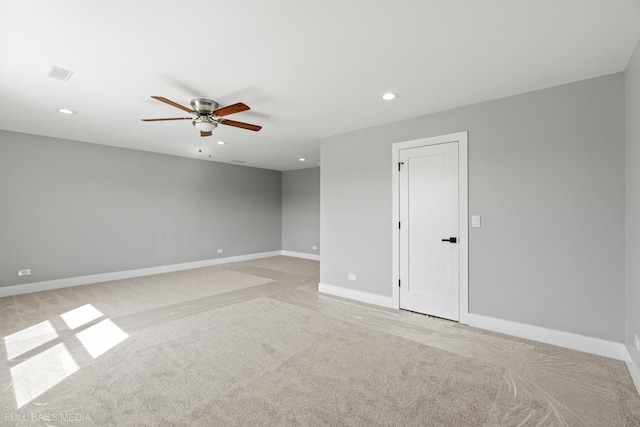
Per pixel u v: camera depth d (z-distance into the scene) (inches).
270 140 186.2
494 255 117.3
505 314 115.3
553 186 105.3
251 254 295.4
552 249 105.6
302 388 80.2
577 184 101.0
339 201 167.9
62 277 183.3
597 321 98.0
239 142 192.5
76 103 121.2
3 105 123.5
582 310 100.4
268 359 95.6
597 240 97.8
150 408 71.9
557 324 104.8
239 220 285.1
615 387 80.4
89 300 157.4
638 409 71.7
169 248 234.7
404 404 73.7
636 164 81.9
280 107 126.9
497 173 116.5
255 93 111.8
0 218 162.9
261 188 305.0
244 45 79.8
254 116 139.0
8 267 165.5
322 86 106.0
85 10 64.6
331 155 171.9
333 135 170.9
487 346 104.3
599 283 97.5
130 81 100.7
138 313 137.7
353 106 125.6
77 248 189.0
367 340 109.5
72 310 141.5
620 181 94.1
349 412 70.9
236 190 282.7
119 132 167.3
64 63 88.5
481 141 120.3
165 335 113.4
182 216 242.7
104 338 110.7
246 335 113.7
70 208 186.1
